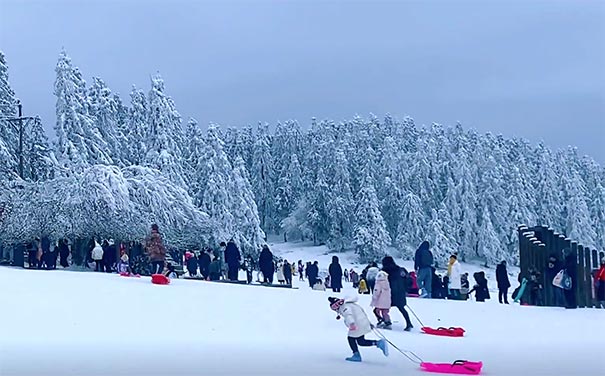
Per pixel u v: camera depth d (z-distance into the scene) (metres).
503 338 18.58
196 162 69.38
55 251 39.81
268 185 106.94
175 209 49.22
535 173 107.19
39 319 19.14
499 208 91.62
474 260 89.94
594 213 103.56
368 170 93.25
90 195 44.28
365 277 29.50
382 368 13.05
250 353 14.95
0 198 45.38
